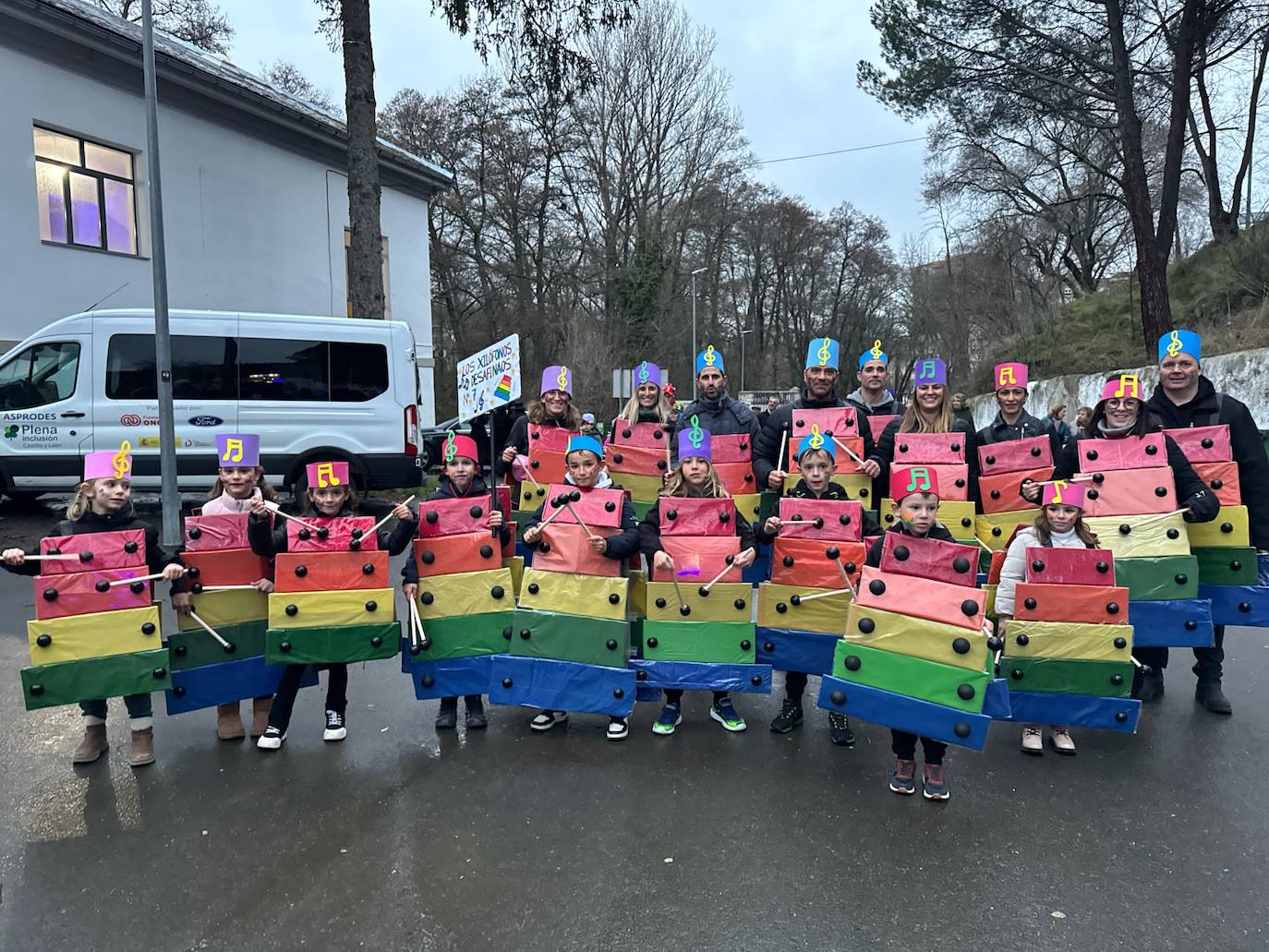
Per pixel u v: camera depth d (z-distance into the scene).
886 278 56.78
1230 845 3.09
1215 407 4.57
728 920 2.63
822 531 4.15
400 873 2.89
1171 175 16.28
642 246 33.16
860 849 3.06
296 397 9.88
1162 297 15.89
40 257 11.96
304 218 16.41
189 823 3.22
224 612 3.97
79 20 11.94
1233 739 4.09
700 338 44.34
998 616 4.03
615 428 5.44
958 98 19.75
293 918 2.63
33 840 3.09
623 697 3.98
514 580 4.59
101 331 9.32
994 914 2.66
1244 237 17.30
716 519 4.19
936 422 4.98
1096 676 3.79
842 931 2.58
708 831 3.19
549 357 34.97
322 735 4.12
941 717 3.26
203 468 9.51
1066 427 5.58
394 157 18.47
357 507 4.26
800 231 53.38
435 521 4.17
